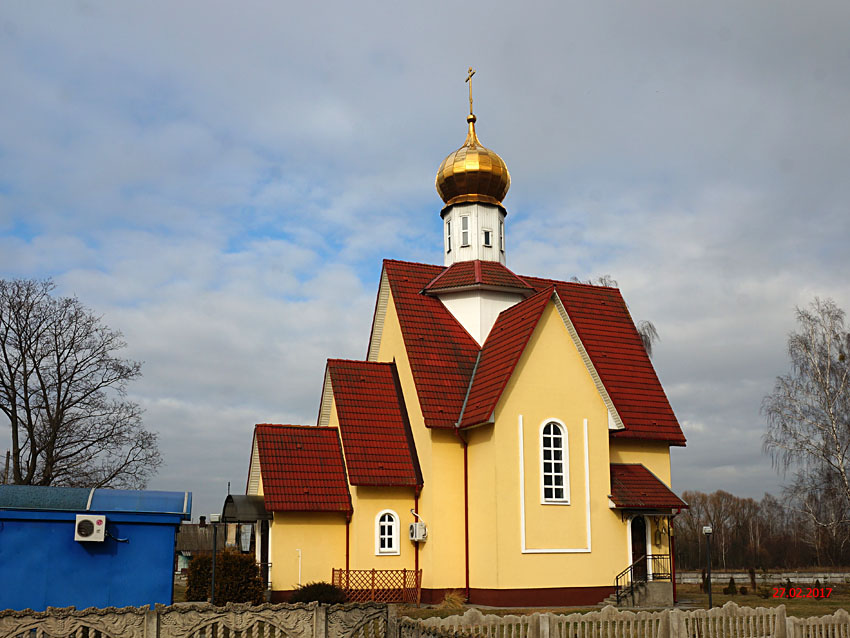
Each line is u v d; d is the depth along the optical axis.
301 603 16.47
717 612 19.70
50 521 19.42
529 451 30.53
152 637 15.55
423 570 31.34
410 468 32.22
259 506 30.73
